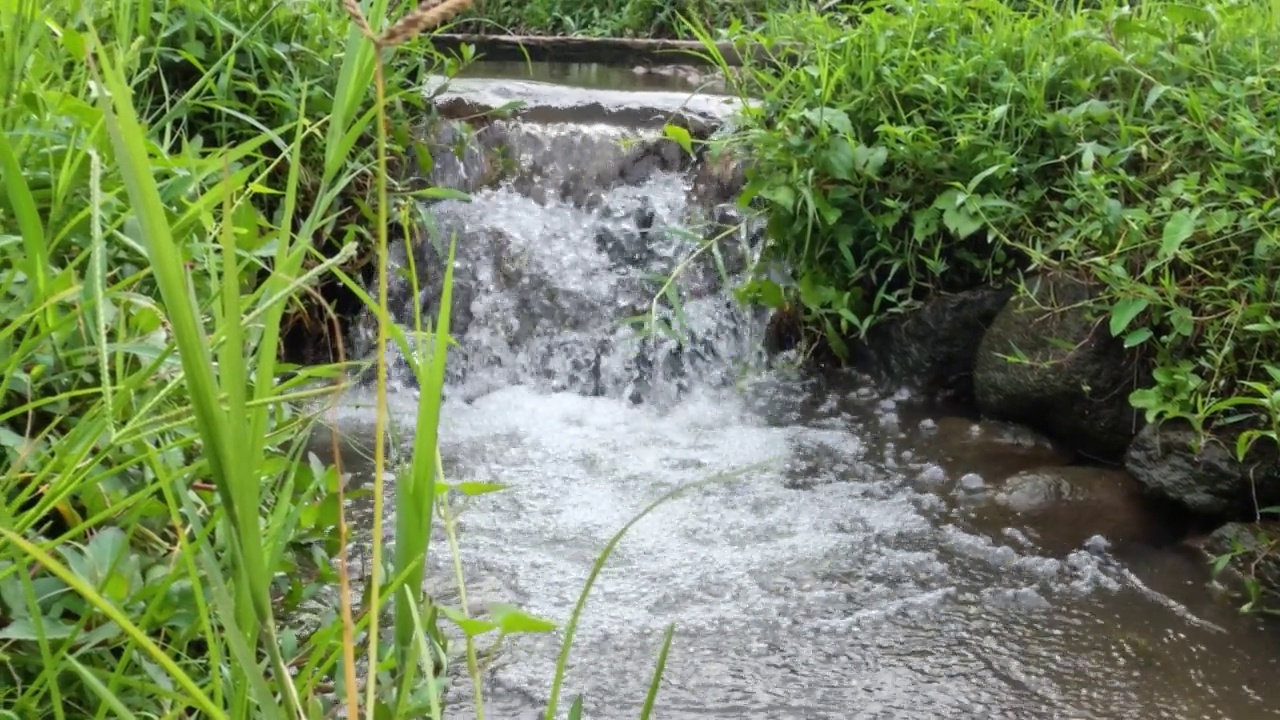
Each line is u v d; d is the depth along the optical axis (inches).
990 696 87.5
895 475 132.1
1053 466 132.4
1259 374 113.9
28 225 53.4
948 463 135.2
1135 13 156.5
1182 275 122.6
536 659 91.2
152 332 64.4
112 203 69.3
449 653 69.2
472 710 82.7
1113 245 126.9
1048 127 138.9
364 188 161.8
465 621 44.2
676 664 91.5
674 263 172.6
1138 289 119.1
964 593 104.6
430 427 46.8
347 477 124.3
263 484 69.7
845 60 160.6
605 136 180.4
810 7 190.1
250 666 36.4
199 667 57.7
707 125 182.5
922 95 153.5
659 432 148.9
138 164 32.4
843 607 101.7
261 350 42.9
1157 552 112.4
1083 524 118.0
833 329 160.2
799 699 86.6
